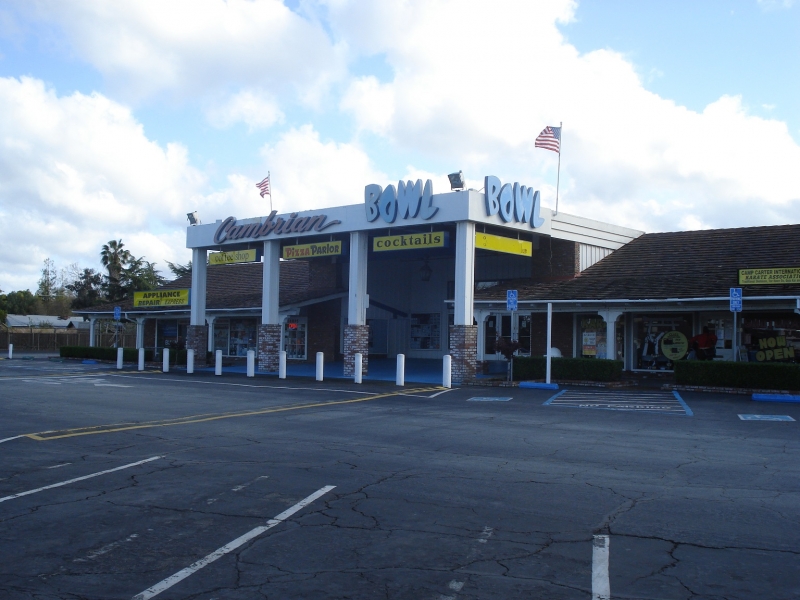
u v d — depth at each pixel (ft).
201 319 110.01
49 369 104.53
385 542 21.72
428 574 19.04
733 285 75.61
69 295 296.30
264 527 23.32
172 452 36.42
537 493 27.63
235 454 35.83
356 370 80.02
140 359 103.40
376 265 119.75
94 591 18.02
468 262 78.79
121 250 235.61
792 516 24.41
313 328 118.52
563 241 93.15
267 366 98.27
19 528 23.39
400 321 123.24
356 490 28.14
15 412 52.60
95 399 61.77
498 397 64.90
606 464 33.30
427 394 67.82
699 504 25.99
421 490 28.12
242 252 102.47
